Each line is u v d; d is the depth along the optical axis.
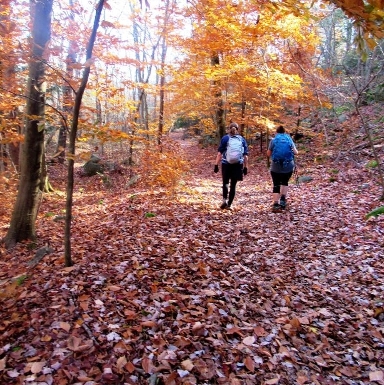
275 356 2.86
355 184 8.72
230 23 8.54
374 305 3.63
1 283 4.30
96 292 3.68
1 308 3.54
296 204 7.86
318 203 7.65
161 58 13.02
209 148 22.58
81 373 2.53
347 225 6.02
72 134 4.03
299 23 9.06
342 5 1.38
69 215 4.29
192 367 2.63
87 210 9.16
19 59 4.13
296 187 9.91
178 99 14.38
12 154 11.54
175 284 3.92
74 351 2.74
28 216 6.41
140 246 5.06
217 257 4.81
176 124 35.34
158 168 10.54
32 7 4.58
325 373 2.72
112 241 5.38
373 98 15.70
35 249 5.96
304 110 16.02
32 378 2.46
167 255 4.73
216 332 3.11
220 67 10.73
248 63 10.50
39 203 6.59
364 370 2.75
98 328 3.04
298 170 12.16
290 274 4.43
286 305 3.70
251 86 11.52
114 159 17.38
